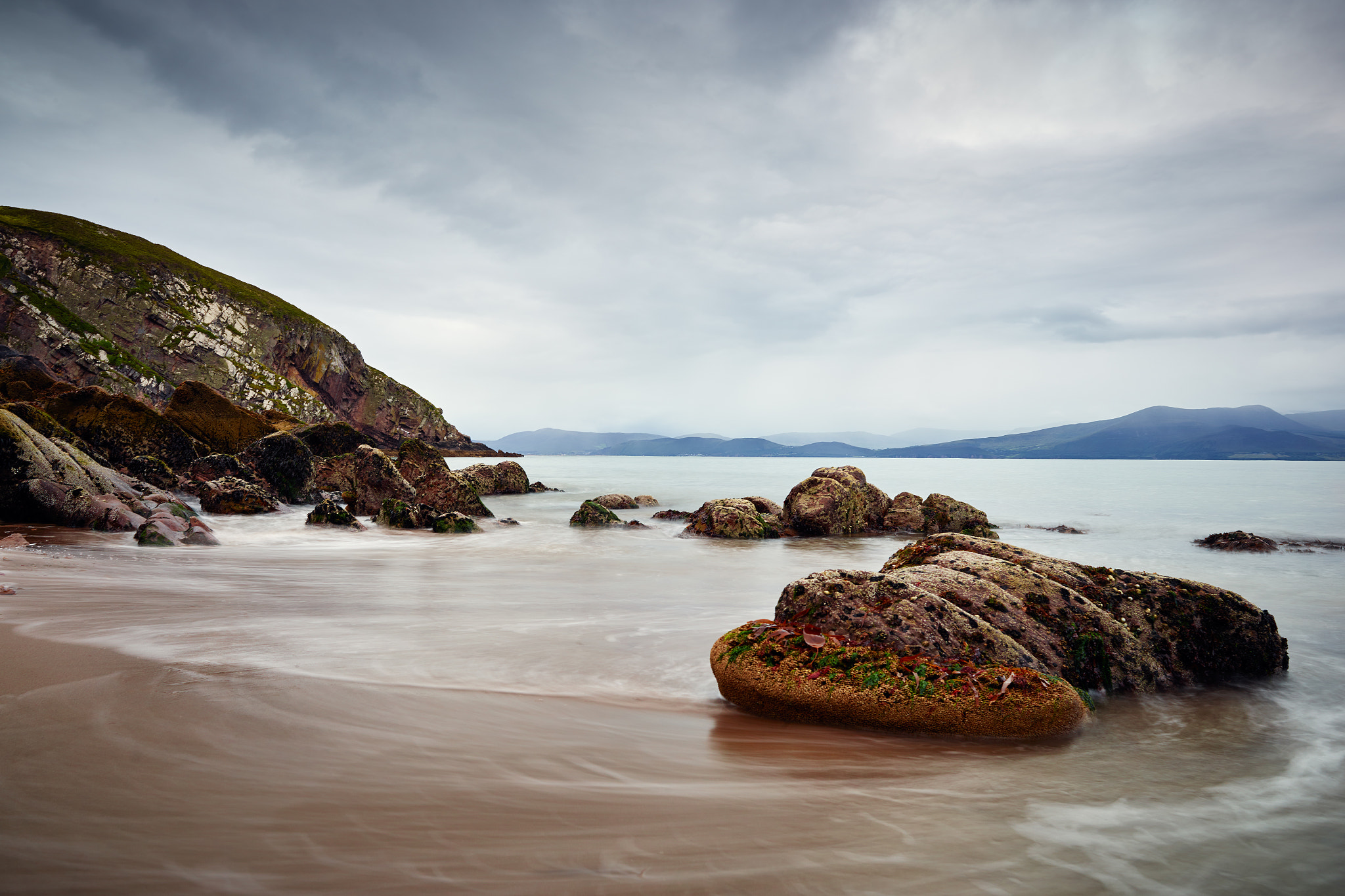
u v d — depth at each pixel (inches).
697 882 107.4
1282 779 179.5
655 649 291.7
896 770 172.2
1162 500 1509.6
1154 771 181.9
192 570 444.5
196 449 1186.0
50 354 3444.9
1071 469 4215.1
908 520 898.1
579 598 414.0
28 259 3683.6
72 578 375.2
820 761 176.1
